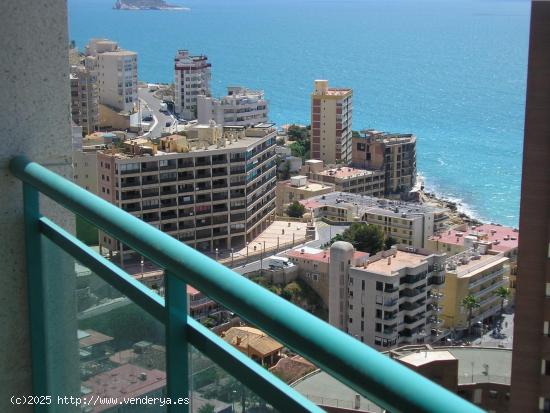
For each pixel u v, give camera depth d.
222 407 1.62
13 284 2.57
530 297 8.64
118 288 1.99
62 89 2.66
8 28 2.54
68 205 2.11
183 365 1.68
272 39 159.50
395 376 1.10
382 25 197.75
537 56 8.60
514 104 77.94
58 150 2.66
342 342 1.19
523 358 8.56
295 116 83.69
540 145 8.62
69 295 2.37
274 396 1.48
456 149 63.31
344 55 128.62
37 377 2.60
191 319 1.65
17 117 2.58
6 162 2.54
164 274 1.66
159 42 148.12
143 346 1.97
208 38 158.00
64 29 2.65
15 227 2.56
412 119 75.44
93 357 2.28
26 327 2.61
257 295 1.36
